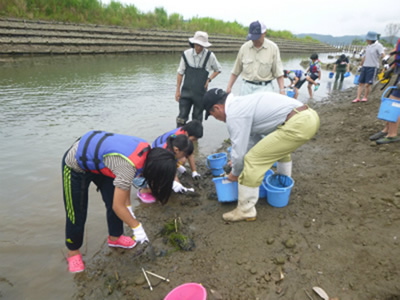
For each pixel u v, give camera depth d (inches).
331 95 398.9
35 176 155.9
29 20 550.3
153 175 81.9
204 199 143.9
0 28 498.3
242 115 105.9
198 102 216.7
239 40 1042.1
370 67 285.9
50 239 114.3
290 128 102.0
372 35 279.1
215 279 94.0
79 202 92.0
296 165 170.2
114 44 658.8
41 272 100.0
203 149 209.2
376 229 103.2
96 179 98.3
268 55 177.3
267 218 121.2
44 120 237.0
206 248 108.6
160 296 90.3
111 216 103.3
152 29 791.1
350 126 224.8
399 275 83.4
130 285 95.0
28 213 127.8
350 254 95.4
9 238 113.7
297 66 732.7
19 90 320.2
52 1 616.4
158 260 105.1
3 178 152.6
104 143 85.0
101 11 711.7
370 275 86.2
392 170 137.3
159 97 324.2
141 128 231.1
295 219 118.6
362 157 163.8
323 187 139.2
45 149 186.7
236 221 121.3
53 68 449.4
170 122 246.7
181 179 164.7
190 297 83.7
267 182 129.1
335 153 180.2
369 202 118.7
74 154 88.0
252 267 96.6
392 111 163.0
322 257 96.6
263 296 86.0
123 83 385.4
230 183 127.4
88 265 103.7
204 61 206.1
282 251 102.3
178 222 123.1
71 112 259.6
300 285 87.9
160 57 690.2
